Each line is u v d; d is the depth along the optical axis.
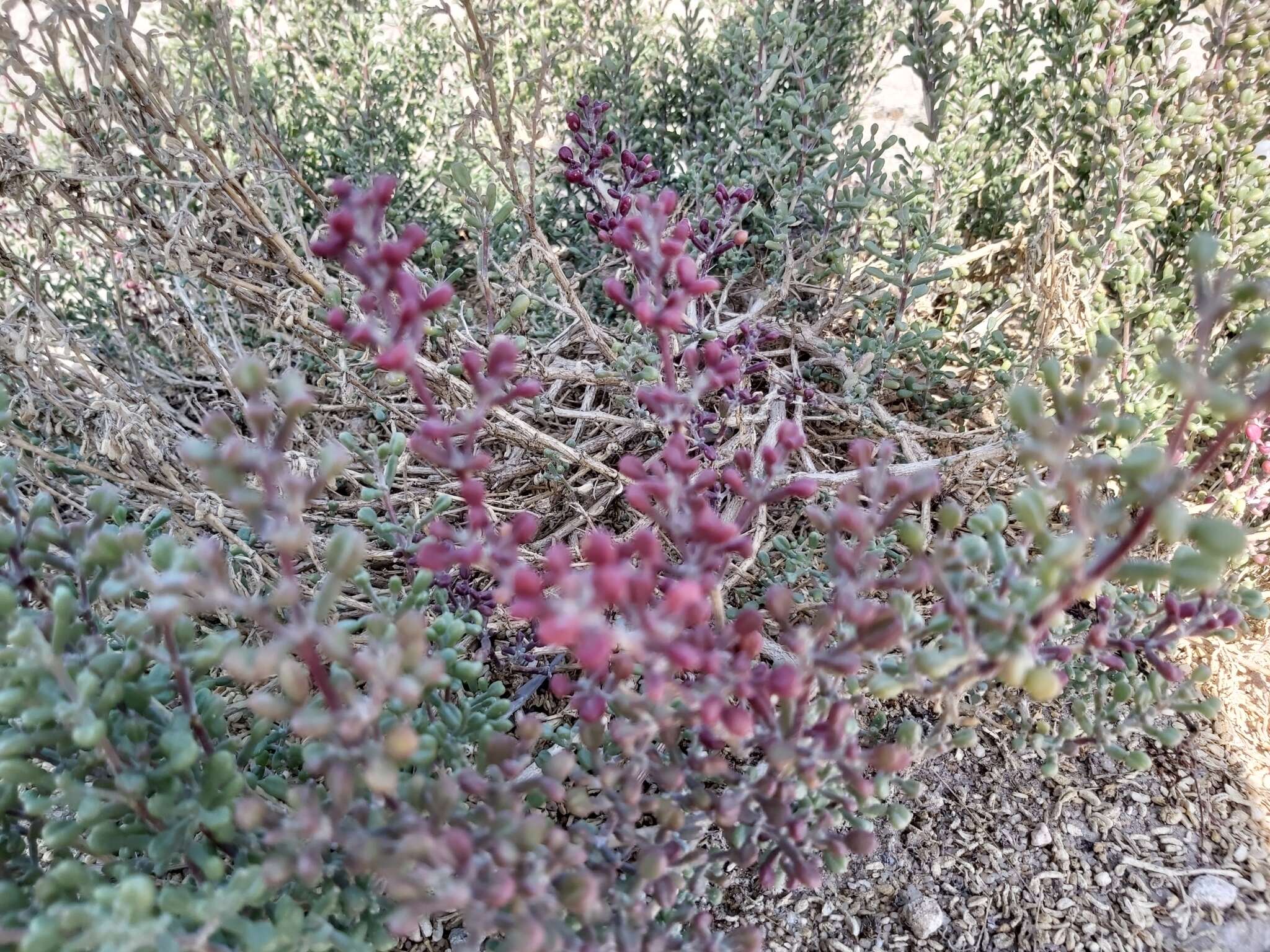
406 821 1.09
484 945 1.66
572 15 3.72
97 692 1.08
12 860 1.32
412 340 1.17
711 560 1.15
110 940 0.97
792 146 2.91
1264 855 1.91
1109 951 1.76
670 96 3.56
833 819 1.39
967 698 1.89
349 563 1.06
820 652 1.19
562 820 1.90
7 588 1.08
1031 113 3.17
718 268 3.07
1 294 2.69
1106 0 2.64
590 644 0.89
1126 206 2.54
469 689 1.90
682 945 1.27
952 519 1.15
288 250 2.04
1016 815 1.99
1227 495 2.19
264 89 3.04
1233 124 2.60
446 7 2.06
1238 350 1.00
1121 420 1.17
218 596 1.01
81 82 3.12
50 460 1.96
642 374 1.92
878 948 1.79
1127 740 2.12
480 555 1.11
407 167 3.41
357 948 1.15
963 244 3.39
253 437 2.85
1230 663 2.24
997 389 2.65
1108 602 1.53
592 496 2.43
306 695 1.03
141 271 2.22
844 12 3.40
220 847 1.26
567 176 1.94
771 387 2.40
